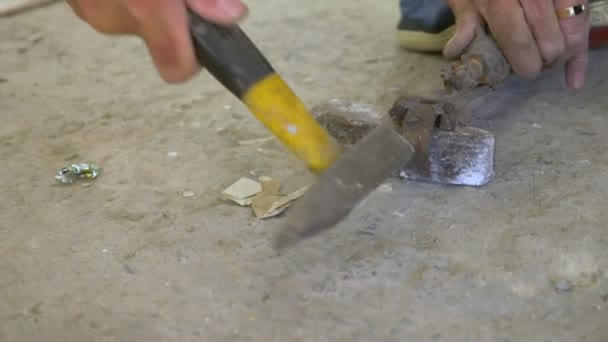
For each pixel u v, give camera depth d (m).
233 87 0.70
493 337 0.70
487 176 0.84
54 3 1.39
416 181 0.85
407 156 0.73
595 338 0.69
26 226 0.83
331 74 1.09
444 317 0.71
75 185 0.88
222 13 0.69
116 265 0.78
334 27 1.25
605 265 0.75
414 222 0.80
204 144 0.94
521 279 0.74
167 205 0.85
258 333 0.71
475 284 0.74
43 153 0.94
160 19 0.68
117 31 0.72
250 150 0.93
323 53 1.16
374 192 0.84
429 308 0.72
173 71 0.70
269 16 1.30
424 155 0.83
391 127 0.75
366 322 0.71
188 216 0.83
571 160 0.87
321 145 0.71
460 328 0.70
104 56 1.18
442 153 0.83
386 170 0.71
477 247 0.77
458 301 0.73
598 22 1.04
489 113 0.96
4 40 1.25
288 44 1.19
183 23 0.68
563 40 0.87
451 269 0.75
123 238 0.81
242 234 0.80
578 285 0.73
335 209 0.68
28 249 0.80
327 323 0.71
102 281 0.76
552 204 0.81
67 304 0.74
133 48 1.21
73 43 1.23
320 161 0.71
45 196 0.87
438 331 0.70
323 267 0.76
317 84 1.07
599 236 0.78
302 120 0.71
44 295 0.75
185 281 0.76
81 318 0.73
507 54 0.86
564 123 0.93
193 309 0.73
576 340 0.69
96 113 1.02
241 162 0.90
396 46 1.17
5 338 0.72
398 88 1.05
